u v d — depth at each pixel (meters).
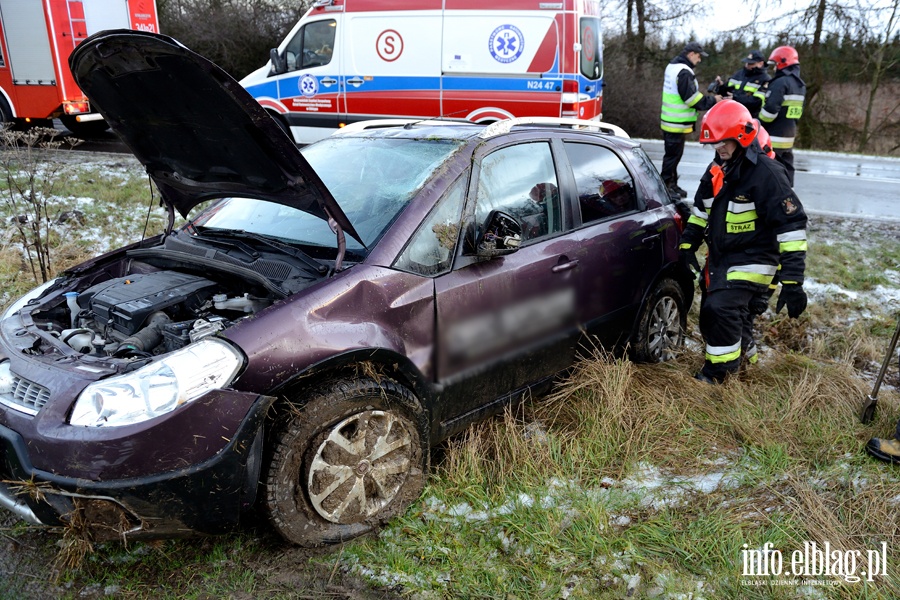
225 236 3.21
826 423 3.62
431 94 9.28
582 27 8.81
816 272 6.22
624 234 3.88
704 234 4.19
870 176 11.57
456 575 2.56
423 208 2.98
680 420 3.58
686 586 2.53
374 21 9.31
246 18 18.91
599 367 3.70
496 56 8.88
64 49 11.01
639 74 20.31
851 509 2.96
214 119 2.61
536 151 3.58
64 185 7.83
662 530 2.81
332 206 2.66
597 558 2.65
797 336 4.99
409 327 2.81
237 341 2.41
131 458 2.18
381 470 2.75
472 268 3.07
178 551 2.66
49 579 2.52
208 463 2.26
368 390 2.62
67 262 5.70
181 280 2.99
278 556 2.62
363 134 3.79
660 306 4.30
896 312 5.45
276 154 2.57
